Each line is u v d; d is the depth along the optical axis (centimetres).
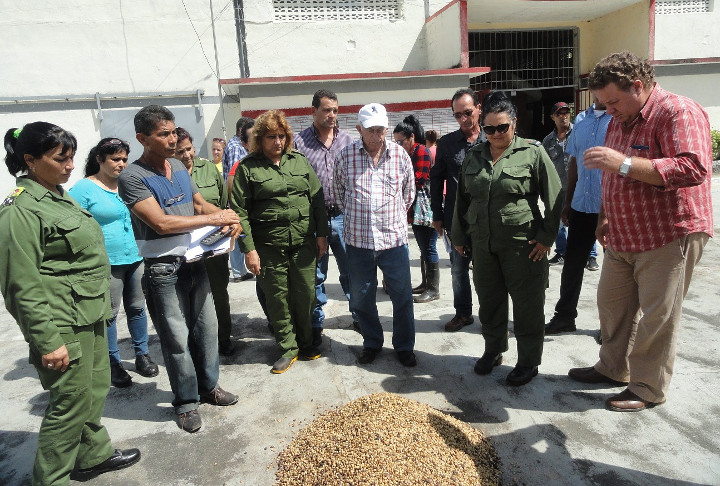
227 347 405
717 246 631
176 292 303
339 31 1038
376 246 352
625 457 258
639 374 296
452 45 972
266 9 994
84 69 930
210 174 397
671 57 1250
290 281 371
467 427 280
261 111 924
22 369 404
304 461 258
